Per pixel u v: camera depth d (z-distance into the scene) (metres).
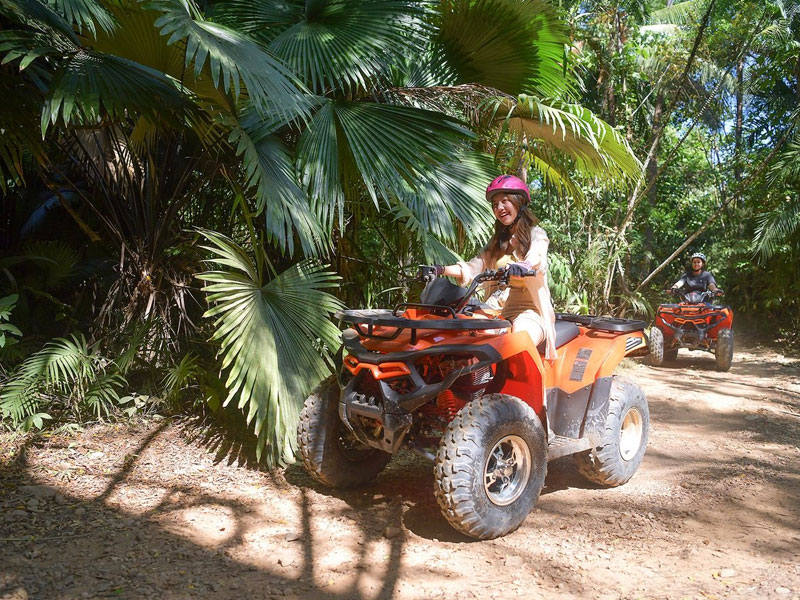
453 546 3.14
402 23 5.06
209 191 5.85
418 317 3.46
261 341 4.00
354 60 4.75
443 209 4.84
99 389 4.65
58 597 2.54
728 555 3.14
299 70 4.65
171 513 3.37
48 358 4.62
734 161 15.32
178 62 4.43
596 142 5.64
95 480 3.73
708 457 4.82
